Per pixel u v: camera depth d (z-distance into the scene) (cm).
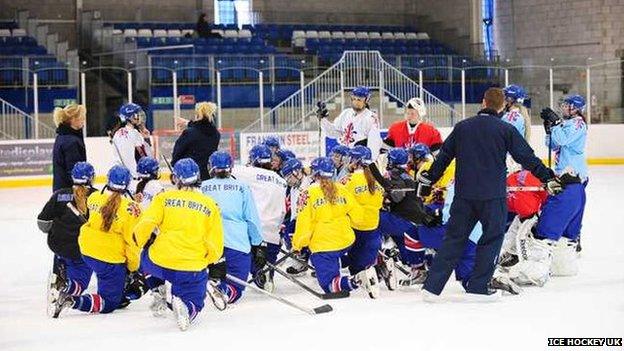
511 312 803
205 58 2445
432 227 893
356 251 903
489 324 760
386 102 2319
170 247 747
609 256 1107
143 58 2577
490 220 831
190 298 761
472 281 848
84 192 824
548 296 871
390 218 917
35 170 2220
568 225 970
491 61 2691
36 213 1708
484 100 845
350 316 802
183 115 2330
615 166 2470
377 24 3281
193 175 757
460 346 693
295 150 2223
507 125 830
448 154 844
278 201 921
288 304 809
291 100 2278
